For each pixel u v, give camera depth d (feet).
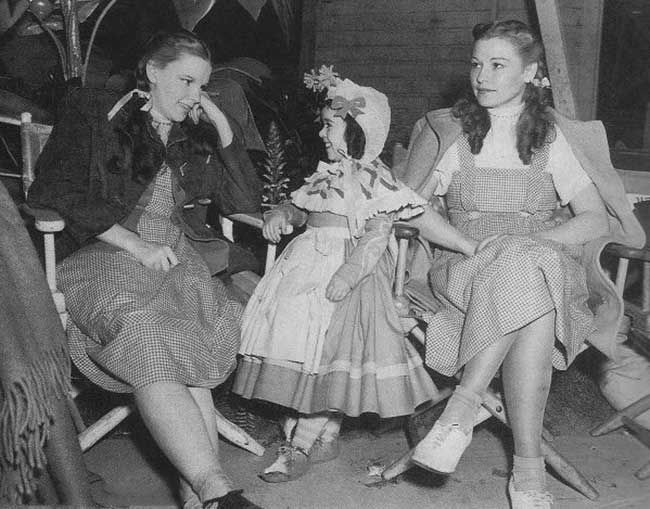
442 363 9.41
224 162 10.08
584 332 9.51
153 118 9.25
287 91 17.35
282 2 17.47
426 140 10.44
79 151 8.75
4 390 7.31
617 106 17.75
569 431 11.44
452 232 9.99
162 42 9.05
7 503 7.55
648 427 11.23
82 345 8.82
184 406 7.84
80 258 9.00
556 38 17.24
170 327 8.25
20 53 16.20
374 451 10.58
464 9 20.70
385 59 21.71
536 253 8.84
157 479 9.60
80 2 14.40
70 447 8.00
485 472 10.05
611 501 9.32
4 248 7.63
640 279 12.00
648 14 17.22
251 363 9.45
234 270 10.62
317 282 9.30
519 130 10.05
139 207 9.25
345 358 9.04
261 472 9.86
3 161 15.43
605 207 10.55
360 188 9.57
